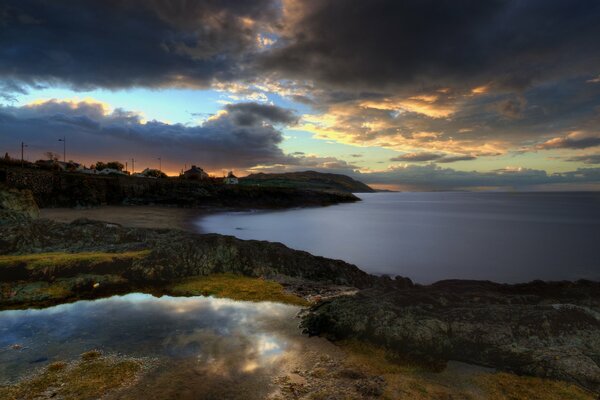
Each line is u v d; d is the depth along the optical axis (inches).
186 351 482.3
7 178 2691.9
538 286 689.6
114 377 413.1
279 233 2378.2
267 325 576.7
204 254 899.4
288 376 424.8
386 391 396.5
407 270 1370.6
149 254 850.8
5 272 730.8
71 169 4655.5
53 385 395.5
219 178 6983.3
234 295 725.3
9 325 561.3
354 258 1584.6
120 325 568.1
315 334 539.8
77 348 486.6
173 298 704.4
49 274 747.4
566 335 482.9
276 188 5659.5
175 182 4370.1
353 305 574.2
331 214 4222.4
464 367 454.6
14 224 1017.5
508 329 491.8
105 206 3218.5
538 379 423.2
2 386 392.2
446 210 5280.5
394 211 4963.1
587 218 3836.1
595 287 681.6
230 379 414.9
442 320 519.2
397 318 523.5
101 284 744.3
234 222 2923.2
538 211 5128.0
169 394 382.9
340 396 385.4
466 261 1549.0
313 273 947.3
